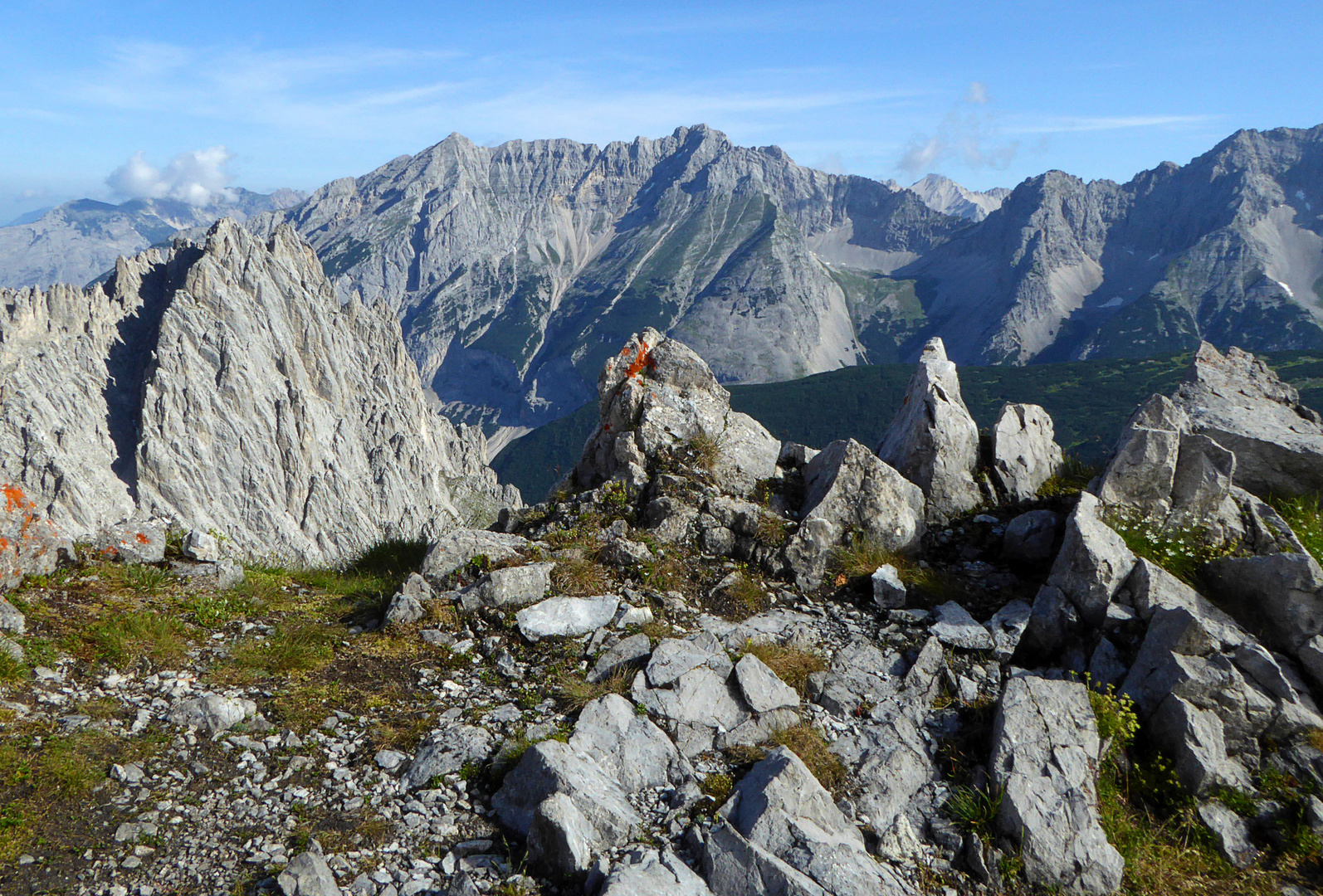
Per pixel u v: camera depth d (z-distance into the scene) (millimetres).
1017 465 17734
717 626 13484
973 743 10672
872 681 11984
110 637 11852
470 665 12367
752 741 10516
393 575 17516
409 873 8141
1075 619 12188
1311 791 9734
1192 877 8992
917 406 18578
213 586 15023
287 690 11398
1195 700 10406
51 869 7637
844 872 7973
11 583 12711
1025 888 8672
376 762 9914
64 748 9211
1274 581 11531
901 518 16094
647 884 7566
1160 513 14492
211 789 9117
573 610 13461
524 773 9219
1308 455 15742
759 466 18734
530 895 7895
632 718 10547
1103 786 9789
